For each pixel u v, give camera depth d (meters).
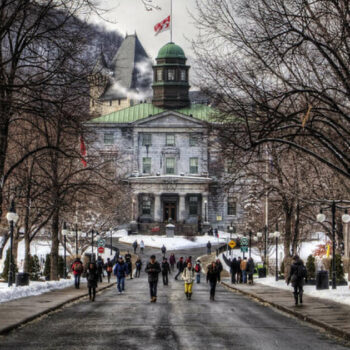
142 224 121.56
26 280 34.88
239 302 30.38
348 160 24.80
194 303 29.52
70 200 41.19
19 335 16.98
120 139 128.50
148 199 127.06
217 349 14.53
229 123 29.47
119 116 131.38
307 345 15.53
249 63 27.36
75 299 30.39
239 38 25.73
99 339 16.22
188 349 14.48
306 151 24.25
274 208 59.81
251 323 20.42
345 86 23.44
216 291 41.38
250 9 24.80
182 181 125.12
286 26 24.69
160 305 28.03
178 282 54.19
